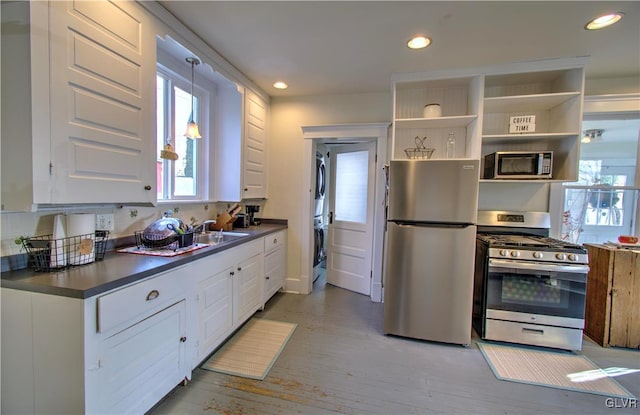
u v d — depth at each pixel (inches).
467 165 95.9
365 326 110.2
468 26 78.7
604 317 98.1
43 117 48.1
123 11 61.9
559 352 94.0
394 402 69.9
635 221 115.6
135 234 81.0
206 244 85.6
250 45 91.7
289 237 145.6
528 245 96.2
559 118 105.8
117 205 76.4
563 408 68.9
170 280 64.7
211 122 114.7
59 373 48.3
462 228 96.7
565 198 120.0
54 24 49.0
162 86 93.4
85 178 54.9
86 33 54.2
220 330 86.4
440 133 116.7
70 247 58.6
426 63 101.3
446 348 96.0
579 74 96.4
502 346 97.7
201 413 64.7
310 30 82.5
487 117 114.9
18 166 47.9
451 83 110.7
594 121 115.9
